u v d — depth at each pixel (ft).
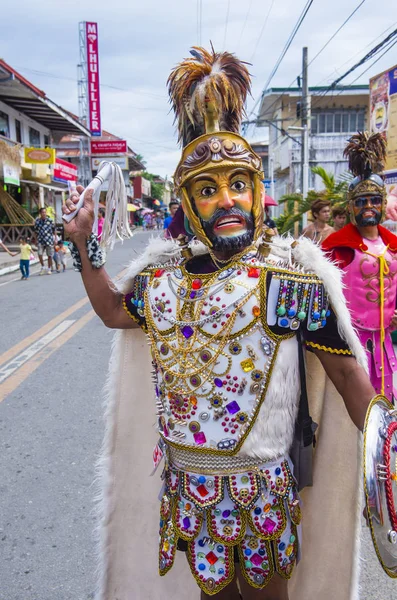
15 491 9.61
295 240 4.83
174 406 4.80
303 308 4.51
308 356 5.31
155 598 6.12
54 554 7.96
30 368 16.84
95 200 5.22
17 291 33.42
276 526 4.66
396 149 25.96
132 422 5.92
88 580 7.41
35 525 8.64
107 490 5.94
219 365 4.54
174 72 5.03
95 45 92.84
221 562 4.67
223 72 4.81
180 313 4.74
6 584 7.39
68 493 9.49
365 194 9.37
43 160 59.11
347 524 5.32
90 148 94.43
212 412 4.60
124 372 5.86
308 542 5.54
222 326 4.53
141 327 5.36
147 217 157.58
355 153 9.50
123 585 6.13
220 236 4.62
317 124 84.89
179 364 4.71
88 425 12.28
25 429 12.19
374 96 27.96
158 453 5.28
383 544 3.98
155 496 6.00
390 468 4.04
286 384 4.63
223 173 4.58
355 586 5.29
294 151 82.99
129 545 6.07
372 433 4.05
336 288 4.54
